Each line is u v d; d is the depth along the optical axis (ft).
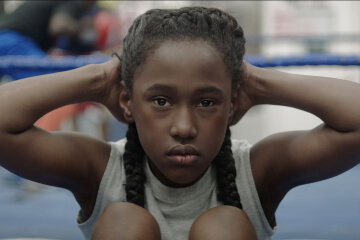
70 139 4.15
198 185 4.03
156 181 4.07
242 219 3.61
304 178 4.17
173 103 3.52
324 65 5.97
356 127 3.82
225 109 3.62
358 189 11.20
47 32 9.69
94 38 10.56
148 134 3.58
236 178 4.21
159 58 3.51
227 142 4.16
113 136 12.60
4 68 6.13
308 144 4.02
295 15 15.66
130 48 3.74
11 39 9.07
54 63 6.10
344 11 15.67
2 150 3.89
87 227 4.37
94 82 4.10
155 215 4.04
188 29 3.58
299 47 15.69
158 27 3.61
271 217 4.41
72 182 4.15
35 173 4.02
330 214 9.24
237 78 3.87
